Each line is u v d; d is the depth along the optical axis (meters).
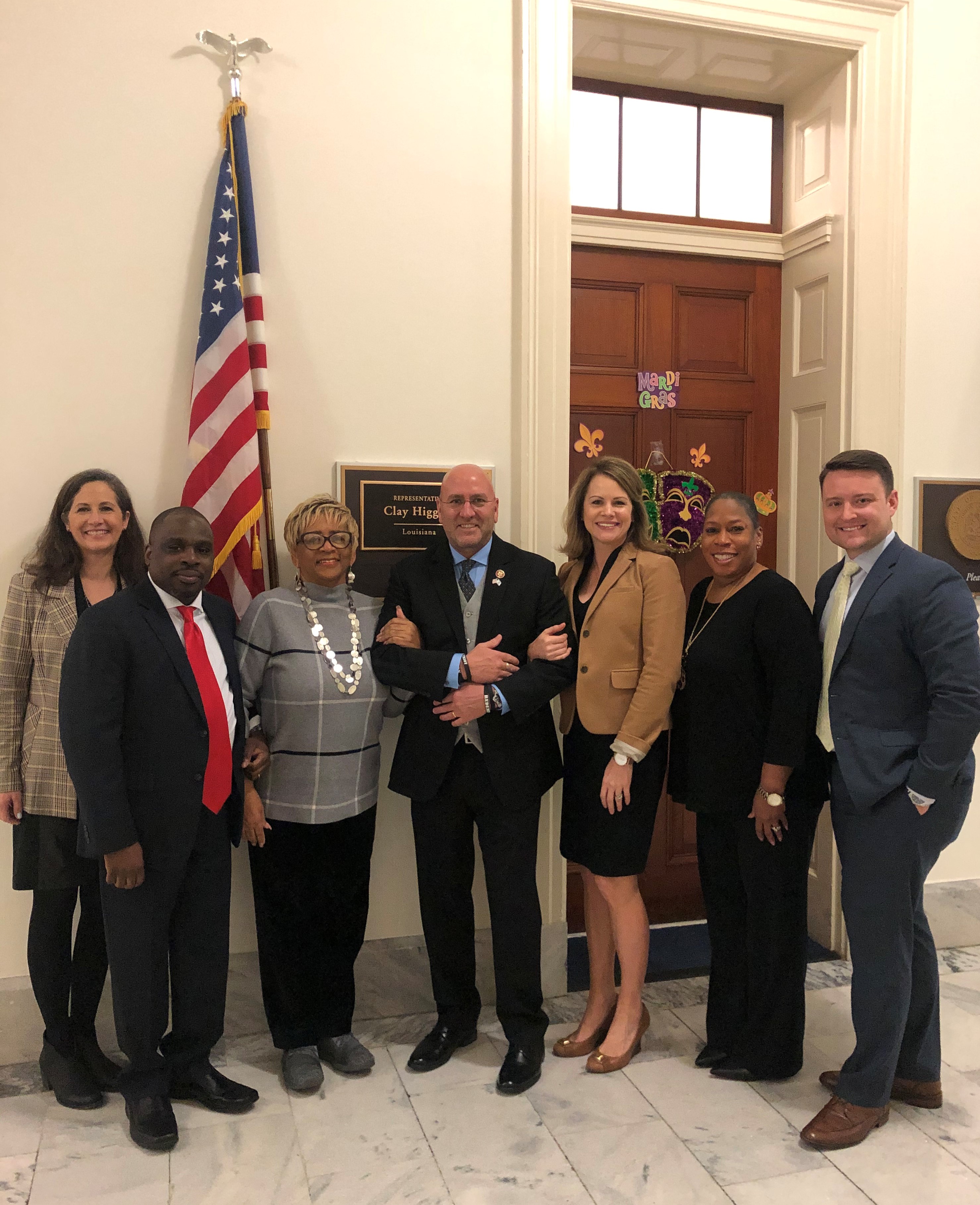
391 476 2.53
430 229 2.55
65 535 2.19
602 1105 2.15
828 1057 2.37
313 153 2.45
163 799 1.93
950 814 1.94
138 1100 2.01
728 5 2.69
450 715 2.16
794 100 3.11
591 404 3.02
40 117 2.26
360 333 2.51
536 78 2.56
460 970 2.37
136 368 2.36
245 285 2.36
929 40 2.86
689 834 3.22
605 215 2.98
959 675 1.86
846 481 2.02
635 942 2.31
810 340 3.06
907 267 2.88
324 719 2.18
